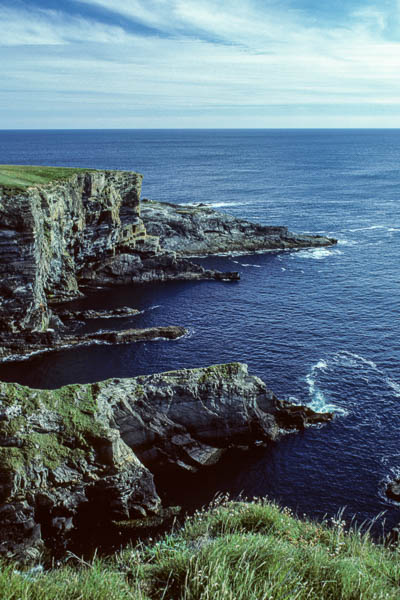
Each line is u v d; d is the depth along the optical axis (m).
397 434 43.94
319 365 56.97
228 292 86.81
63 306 80.19
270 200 177.25
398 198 179.75
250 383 44.16
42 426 33.47
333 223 140.38
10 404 33.16
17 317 62.81
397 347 61.66
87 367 58.62
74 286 85.44
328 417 46.09
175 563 9.14
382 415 46.78
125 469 34.19
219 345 63.88
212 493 37.38
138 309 79.00
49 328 68.69
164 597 8.33
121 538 32.09
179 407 41.53
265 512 14.32
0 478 30.30
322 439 43.53
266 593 7.11
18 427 32.62
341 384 52.44
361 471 39.28
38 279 66.31
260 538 9.93
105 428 34.62
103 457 33.66
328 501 36.00
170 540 12.52
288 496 36.72
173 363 59.09
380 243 118.75
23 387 34.84
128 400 39.84
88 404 36.62
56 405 35.22
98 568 8.77
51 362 60.06
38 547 30.66
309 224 139.00
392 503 35.56
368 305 77.56
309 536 13.10
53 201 76.94
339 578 8.38
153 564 10.63
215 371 43.50
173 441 40.75
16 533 30.36
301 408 46.25
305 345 62.84
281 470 39.81
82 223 87.62
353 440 43.22
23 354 62.38
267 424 43.84
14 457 31.31
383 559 10.42
